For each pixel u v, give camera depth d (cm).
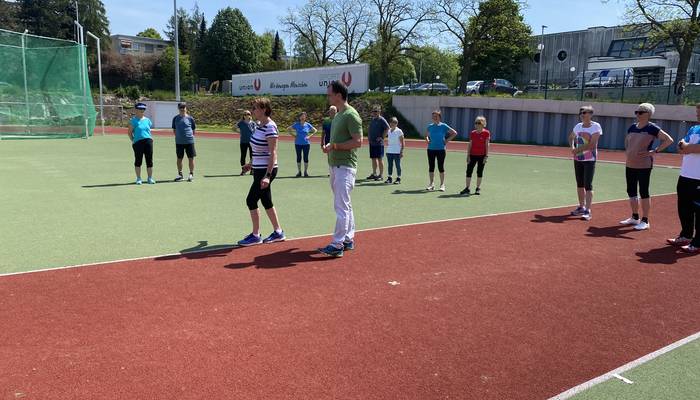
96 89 6219
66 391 338
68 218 848
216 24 6988
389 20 4731
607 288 559
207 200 1034
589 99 3083
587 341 429
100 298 497
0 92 2414
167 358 384
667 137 824
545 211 991
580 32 4819
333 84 642
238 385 349
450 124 3350
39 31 7281
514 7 3969
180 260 625
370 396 339
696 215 709
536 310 492
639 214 987
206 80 6800
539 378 368
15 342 405
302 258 644
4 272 570
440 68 6762
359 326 446
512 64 5131
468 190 1191
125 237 728
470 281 570
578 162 927
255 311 473
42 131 2561
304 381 355
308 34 5594
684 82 2948
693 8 3019
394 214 937
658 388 359
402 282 561
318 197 1098
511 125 3156
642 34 3353
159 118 3791
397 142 1349
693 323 471
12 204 958
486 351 407
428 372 372
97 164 1605
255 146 690
